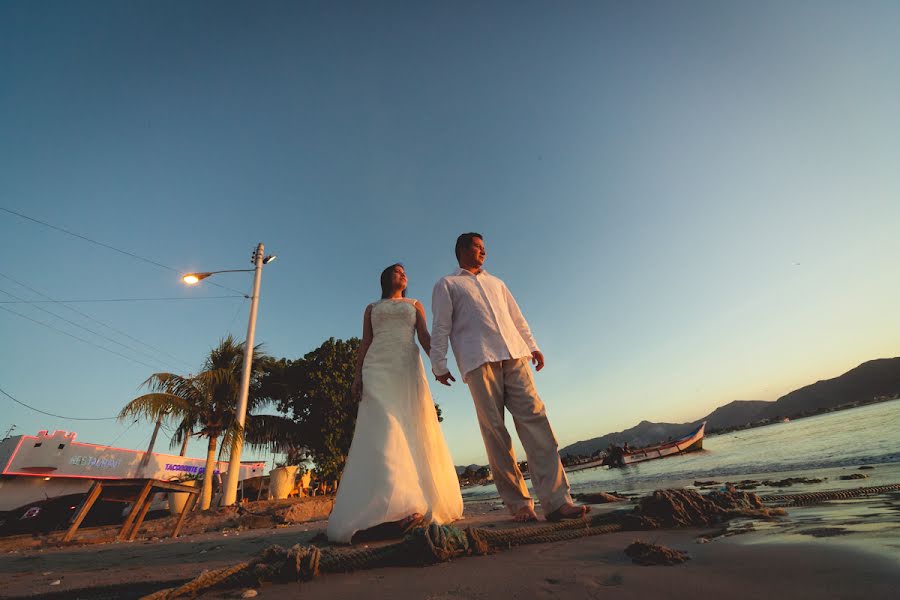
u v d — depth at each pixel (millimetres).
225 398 12469
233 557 2500
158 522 8172
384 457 2527
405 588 1345
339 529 2365
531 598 1138
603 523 2293
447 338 3016
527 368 3041
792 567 1176
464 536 1827
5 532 9172
